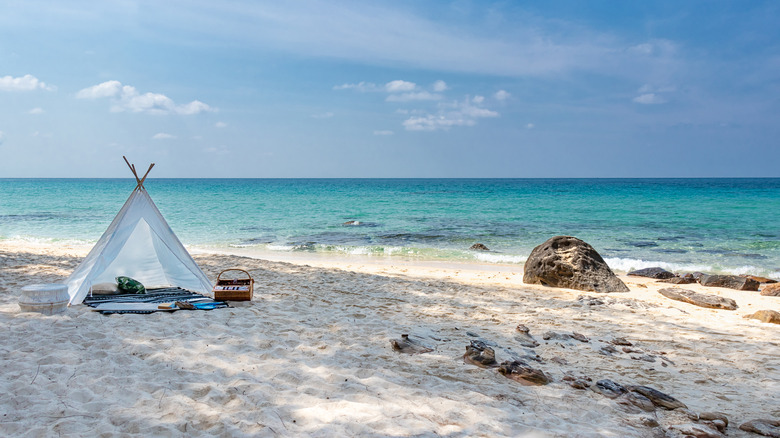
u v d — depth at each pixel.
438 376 5.16
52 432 3.55
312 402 4.26
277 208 40.12
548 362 5.91
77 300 7.56
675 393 5.09
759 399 4.95
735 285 12.21
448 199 51.53
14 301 7.68
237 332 6.32
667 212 34.22
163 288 9.07
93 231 24.36
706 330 7.74
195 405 4.09
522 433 3.86
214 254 15.78
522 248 19.56
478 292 10.42
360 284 10.80
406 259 17.22
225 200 51.12
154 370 4.89
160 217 9.45
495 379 5.17
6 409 3.90
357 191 76.44
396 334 6.64
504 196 56.50
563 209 37.34
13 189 80.00
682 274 13.98
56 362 4.98
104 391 4.33
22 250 15.31
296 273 12.07
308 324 6.98
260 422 3.81
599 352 6.42
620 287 11.27
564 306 9.26
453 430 3.82
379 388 4.62
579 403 4.61
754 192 61.47
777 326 8.05
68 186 98.31
